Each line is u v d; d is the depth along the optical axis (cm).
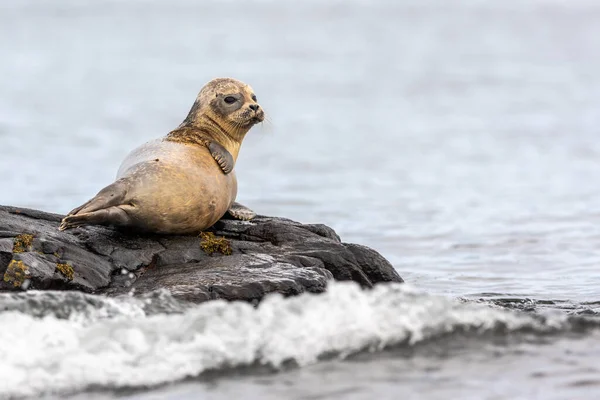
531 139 12388
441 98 17938
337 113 15938
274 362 2888
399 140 12650
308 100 17850
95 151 11075
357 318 3114
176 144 4103
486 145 11969
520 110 15775
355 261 3981
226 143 4356
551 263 5400
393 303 3238
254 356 2900
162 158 3944
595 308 3984
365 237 6384
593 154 10981
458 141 12431
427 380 2783
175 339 2948
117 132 13125
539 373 2848
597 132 12850
